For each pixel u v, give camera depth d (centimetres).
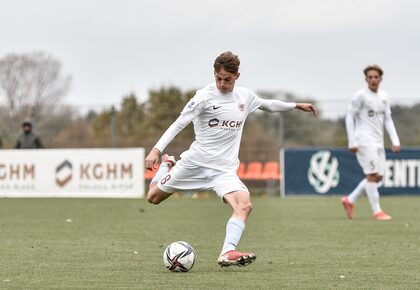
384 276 2047
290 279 1986
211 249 2655
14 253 2536
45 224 3672
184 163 2212
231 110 2173
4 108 7225
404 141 6369
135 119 7006
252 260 2091
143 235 3148
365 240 2942
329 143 6512
